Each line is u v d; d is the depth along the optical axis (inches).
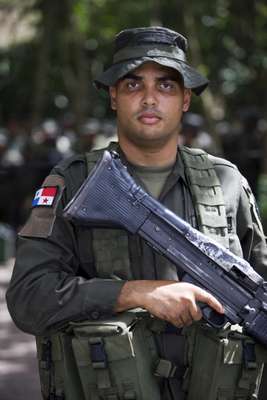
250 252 119.0
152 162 115.0
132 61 111.0
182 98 114.7
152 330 110.5
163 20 525.3
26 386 220.5
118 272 110.9
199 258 108.0
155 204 108.0
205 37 526.6
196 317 104.8
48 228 110.6
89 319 107.1
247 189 119.4
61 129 660.1
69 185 112.5
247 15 466.9
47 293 107.7
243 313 107.7
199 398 110.0
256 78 533.0
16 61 716.7
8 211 507.5
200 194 114.7
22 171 498.6
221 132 560.7
